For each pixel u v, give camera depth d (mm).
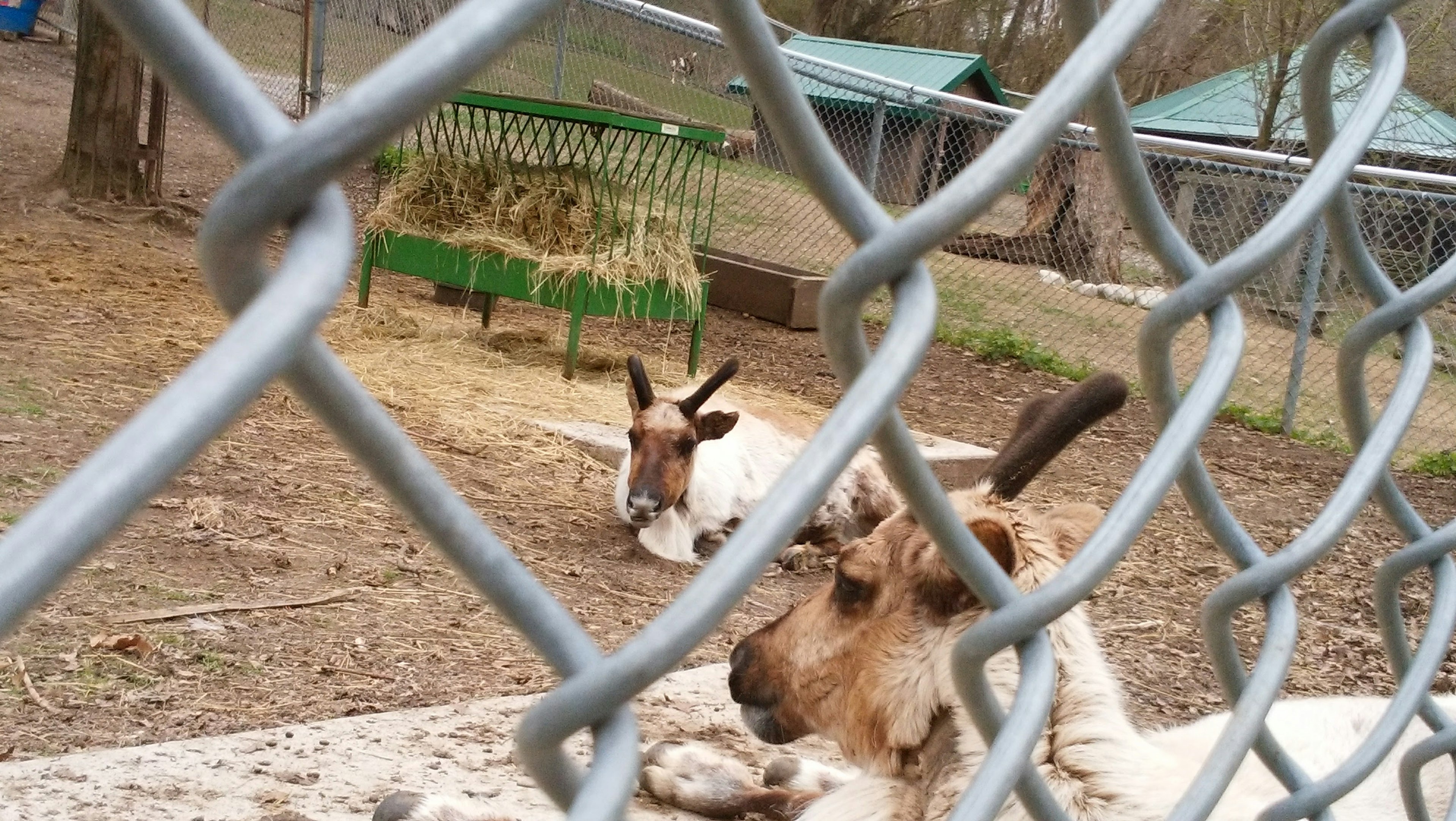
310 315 627
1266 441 13297
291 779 3660
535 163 12594
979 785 1315
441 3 19375
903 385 1030
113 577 5637
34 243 12328
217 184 16484
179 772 3641
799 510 950
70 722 4262
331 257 646
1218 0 20750
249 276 651
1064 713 2799
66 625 5062
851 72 15492
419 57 644
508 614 856
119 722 4312
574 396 10516
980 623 1353
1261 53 20297
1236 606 1743
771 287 15195
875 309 13227
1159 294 18469
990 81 24562
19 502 6184
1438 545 2064
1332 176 1632
